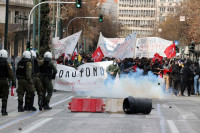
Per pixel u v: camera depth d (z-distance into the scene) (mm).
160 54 62406
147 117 24844
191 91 50000
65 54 55469
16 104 32125
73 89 40094
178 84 47125
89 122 22453
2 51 24953
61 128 20328
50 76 28375
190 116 25688
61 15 114500
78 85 40219
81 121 22812
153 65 47844
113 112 26984
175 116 25609
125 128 20438
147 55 62688
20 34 106875
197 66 49312
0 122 22266
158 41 62406
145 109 26219
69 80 39938
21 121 22656
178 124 22000
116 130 19828
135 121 22984
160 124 21906
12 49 105375
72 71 40062
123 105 26766
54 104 32438
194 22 111062
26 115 25281
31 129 19938
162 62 56969
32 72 27141
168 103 35406
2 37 99062
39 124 21562
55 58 51500
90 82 40469
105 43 60438
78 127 20688
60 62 51188
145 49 62750
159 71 48000
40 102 27953
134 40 49875
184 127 20953
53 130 19734
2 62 24984
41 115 25344
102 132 19250
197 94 49250
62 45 51406
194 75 49281
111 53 60438
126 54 49938
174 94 48688
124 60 49406
